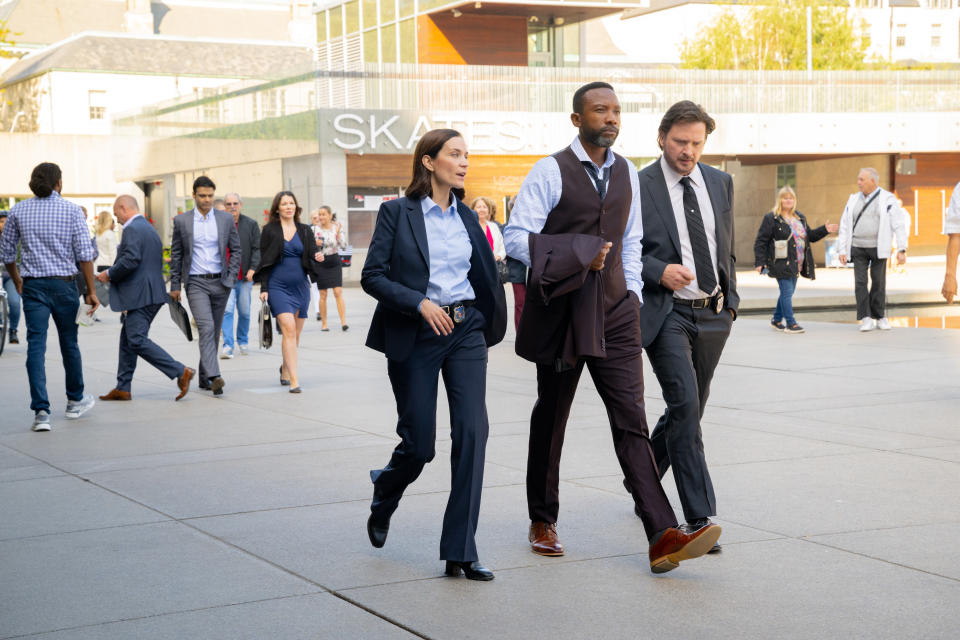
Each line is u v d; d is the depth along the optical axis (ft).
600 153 14.35
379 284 13.83
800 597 12.94
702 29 179.52
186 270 32.04
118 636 12.07
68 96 211.61
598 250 13.57
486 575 13.83
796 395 29.14
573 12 122.11
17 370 39.47
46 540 16.17
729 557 14.64
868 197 45.55
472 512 13.88
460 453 13.92
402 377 14.12
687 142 15.01
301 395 31.63
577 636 11.81
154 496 18.95
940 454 21.01
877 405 27.12
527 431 24.63
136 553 15.39
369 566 14.57
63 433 25.72
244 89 110.83
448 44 122.42
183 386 30.66
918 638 11.54
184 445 23.88
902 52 265.54
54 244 26.53
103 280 30.60
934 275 86.22
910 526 15.93
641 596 13.12
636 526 16.34
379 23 129.70
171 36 226.38
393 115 98.73
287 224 32.60
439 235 14.20
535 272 13.53
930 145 108.68
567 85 103.81
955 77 108.68
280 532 16.40
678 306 15.23
